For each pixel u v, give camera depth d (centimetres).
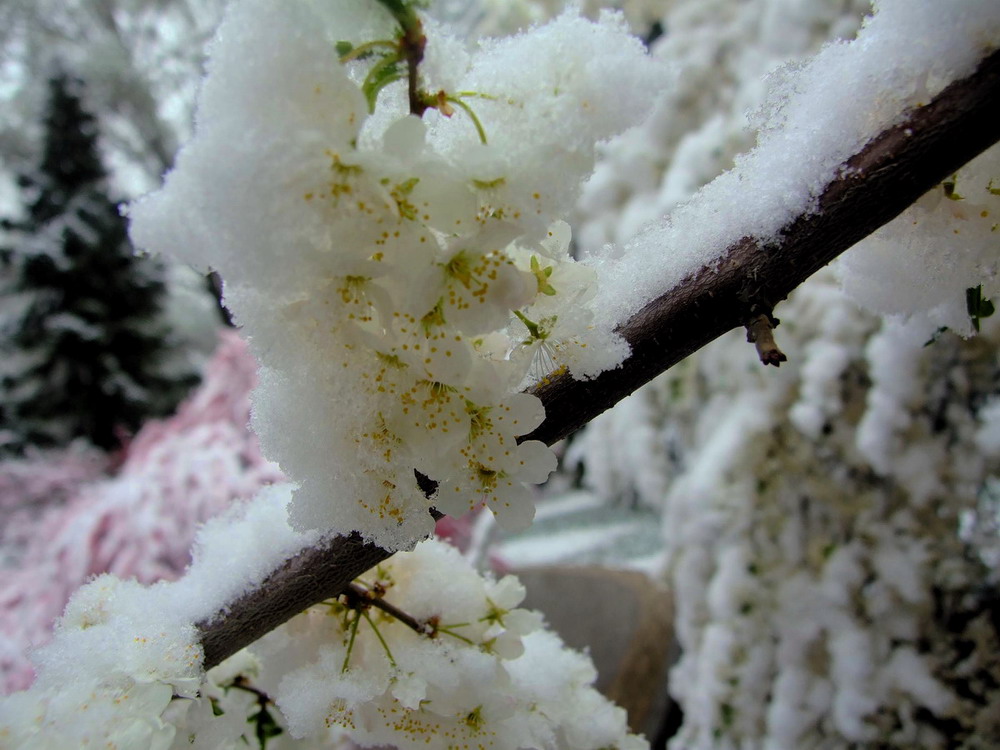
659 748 54
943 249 19
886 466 43
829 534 47
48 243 200
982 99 15
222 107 11
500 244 12
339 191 11
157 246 12
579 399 16
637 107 12
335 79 11
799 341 50
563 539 134
